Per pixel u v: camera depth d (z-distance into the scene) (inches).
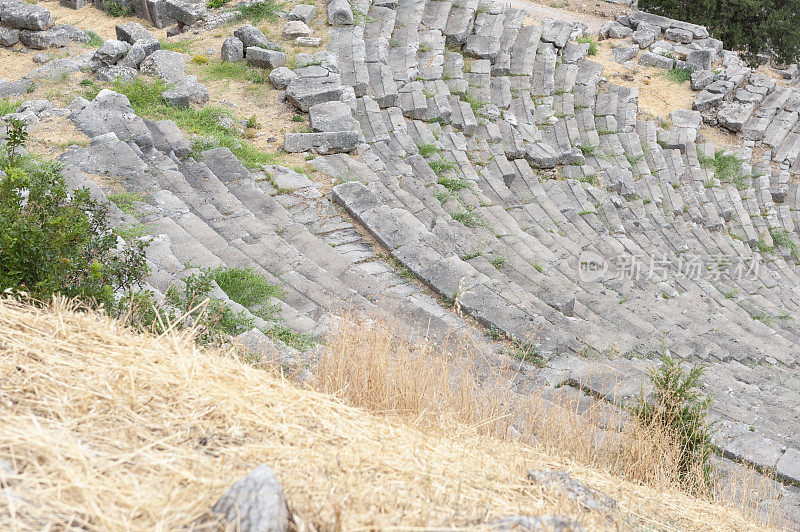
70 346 165.6
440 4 940.0
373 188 558.3
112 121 509.0
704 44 1073.5
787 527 240.1
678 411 282.5
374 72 758.5
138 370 160.1
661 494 218.8
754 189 899.4
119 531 114.4
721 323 552.7
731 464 302.8
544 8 1207.6
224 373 169.2
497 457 189.6
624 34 1108.5
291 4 844.6
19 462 125.0
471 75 858.8
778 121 1013.8
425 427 194.4
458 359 286.8
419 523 131.5
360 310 367.9
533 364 374.6
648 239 720.3
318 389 218.5
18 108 531.8
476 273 462.0
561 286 486.3
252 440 148.7
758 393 424.5
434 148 680.4
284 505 119.9
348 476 142.6
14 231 220.1
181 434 144.8
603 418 293.3
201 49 760.3
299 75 692.7
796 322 636.7
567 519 138.8
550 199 717.3
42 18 775.1
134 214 405.4
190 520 119.1
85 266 235.1
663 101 986.7
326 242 484.4
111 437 138.1
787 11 1108.5
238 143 575.8
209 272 337.1
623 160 838.5
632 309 519.8
